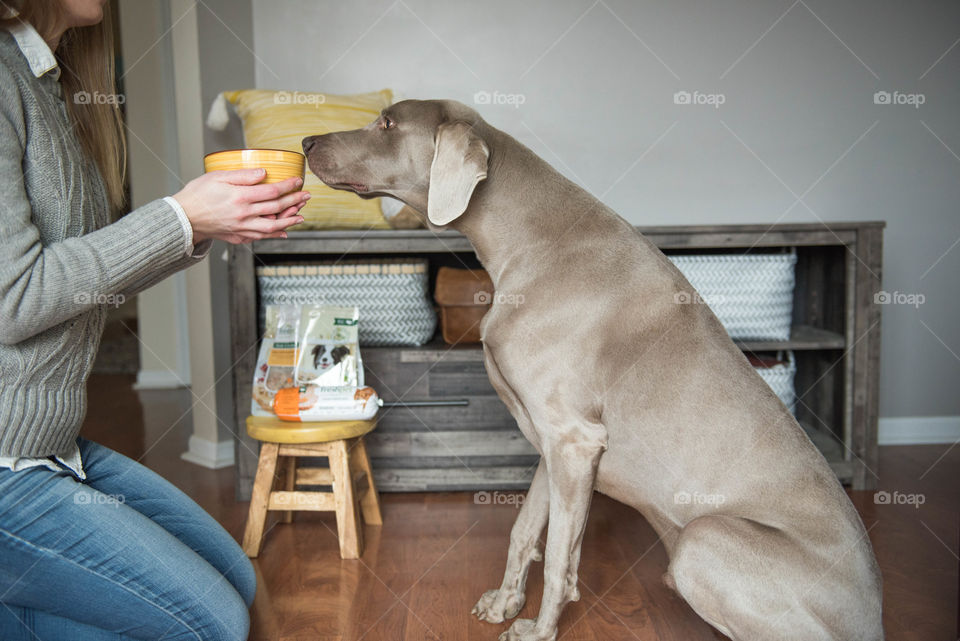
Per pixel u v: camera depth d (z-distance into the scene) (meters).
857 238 2.35
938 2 2.70
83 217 1.13
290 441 1.81
